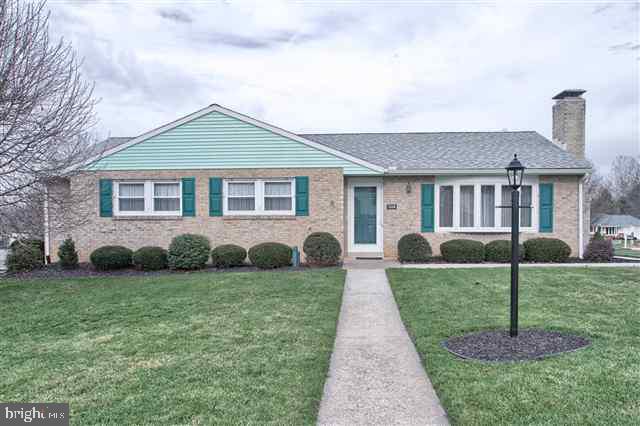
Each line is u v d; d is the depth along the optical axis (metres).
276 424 3.39
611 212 44.97
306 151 13.39
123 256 12.21
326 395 4.10
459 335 5.64
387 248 14.08
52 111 9.62
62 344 5.55
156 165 13.53
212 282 9.55
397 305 7.71
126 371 4.54
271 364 4.70
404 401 3.96
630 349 4.90
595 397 3.71
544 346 5.09
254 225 13.41
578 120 15.62
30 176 9.90
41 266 12.81
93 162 11.44
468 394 3.85
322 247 12.03
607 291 8.13
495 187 13.75
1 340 5.79
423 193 14.00
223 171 13.45
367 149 15.91
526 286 8.63
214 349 5.21
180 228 13.51
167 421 3.44
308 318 6.62
